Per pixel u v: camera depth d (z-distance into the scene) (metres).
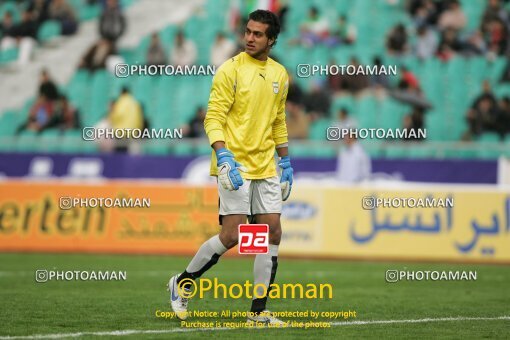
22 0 79.31
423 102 68.06
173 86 69.94
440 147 57.41
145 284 35.38
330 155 64.06
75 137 69.31
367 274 41.56
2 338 21.00
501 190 49.22
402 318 26.11
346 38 72.94
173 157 58.81
